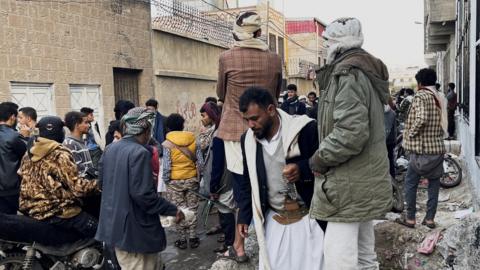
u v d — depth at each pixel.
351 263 2.69
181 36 12.14
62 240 3.90
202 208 7.30
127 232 3.34
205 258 5.12
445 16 12.53
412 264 4.21
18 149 4.67
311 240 2.94
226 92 3.83
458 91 11.00
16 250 3.90
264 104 2.76
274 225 2.99
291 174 2.77
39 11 7.83
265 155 2.89
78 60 8.67
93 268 4.07
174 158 5.38
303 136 2.87
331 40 2.76
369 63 2.67
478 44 5.03
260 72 3.71
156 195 3.38
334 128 2.58
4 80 7.23
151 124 3.57
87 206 4.07
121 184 3.35
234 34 3.79
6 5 7.25
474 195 5.65
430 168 4.46
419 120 4.40
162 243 3.54
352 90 2.55
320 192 2.70
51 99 8.14
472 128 6.12
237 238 4.11
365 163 2.63
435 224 4.73
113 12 9.57
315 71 2.87
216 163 4.39
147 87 10.75
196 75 12.90
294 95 9.52
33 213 3.76
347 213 2.64
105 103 9.36
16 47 7.42
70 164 3.76
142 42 10.54
